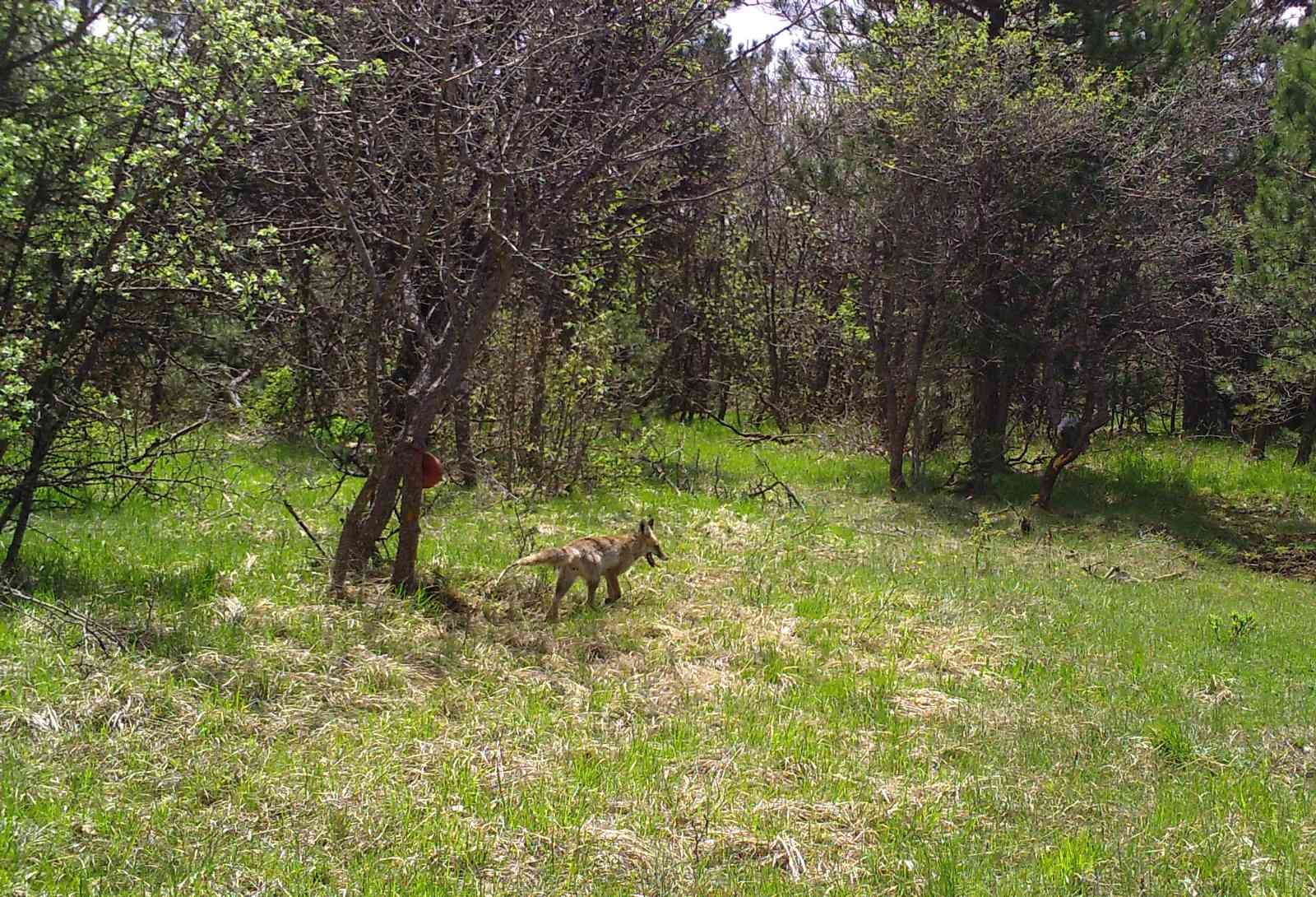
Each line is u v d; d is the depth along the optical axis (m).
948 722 7.80
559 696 7.62
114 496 11.28
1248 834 6.21
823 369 27.28
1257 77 23.12
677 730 7.16
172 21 8.48
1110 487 19.75
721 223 27.34
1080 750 7.42
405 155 10.02
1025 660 9.46
